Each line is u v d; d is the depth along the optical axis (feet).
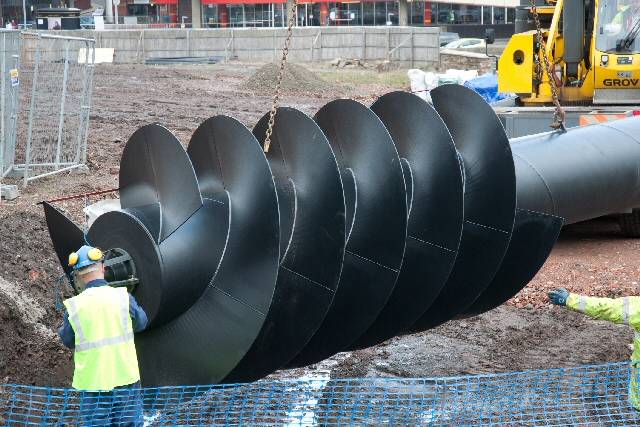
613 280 41.16
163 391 25.99
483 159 29.81
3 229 39.70
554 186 37.96
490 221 29.71
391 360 33.30
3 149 53.11
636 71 52.42
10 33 52.11
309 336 26.13
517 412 28.53
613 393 29.60
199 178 27.14
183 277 25.12
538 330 36.19
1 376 30.12
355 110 28.35
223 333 25.43
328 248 25.89
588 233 51.72
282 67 27.32
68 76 60.23
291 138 27.12
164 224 25.43
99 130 78.07
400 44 148.36
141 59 163.02
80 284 24.64
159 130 26.02
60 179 57.16
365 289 27.71
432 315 31.04
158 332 26.27
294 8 27.20
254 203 25.41
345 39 153.89
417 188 29.09
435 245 28.76
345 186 28.04
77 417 25.63
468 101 30.30
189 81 124.36
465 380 31.19
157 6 234.99
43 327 33.94
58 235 28.43
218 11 223.71
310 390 30.27
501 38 200.64
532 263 31.96
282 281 26.37
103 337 23.75
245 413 28.22
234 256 25.53
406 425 27.76
